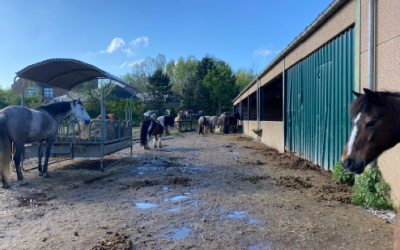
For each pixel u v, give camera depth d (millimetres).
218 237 2854
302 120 7938
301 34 7250
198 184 5152
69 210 3715
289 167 6766
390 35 3645
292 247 2631
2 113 4664
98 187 4969
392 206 3557
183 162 7734
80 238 2816
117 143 7422
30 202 4082
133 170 6562
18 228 3084
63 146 6223
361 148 2033
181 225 3178
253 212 3604
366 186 3830
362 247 2619
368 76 4082
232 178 5656
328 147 6207
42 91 38594
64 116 6141
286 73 9562
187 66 55000
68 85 8203
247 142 13758
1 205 3920
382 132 1991
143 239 2801
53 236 2865
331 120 6039
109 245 2613
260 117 14750
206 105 38188
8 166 4684
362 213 3527
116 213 3588
